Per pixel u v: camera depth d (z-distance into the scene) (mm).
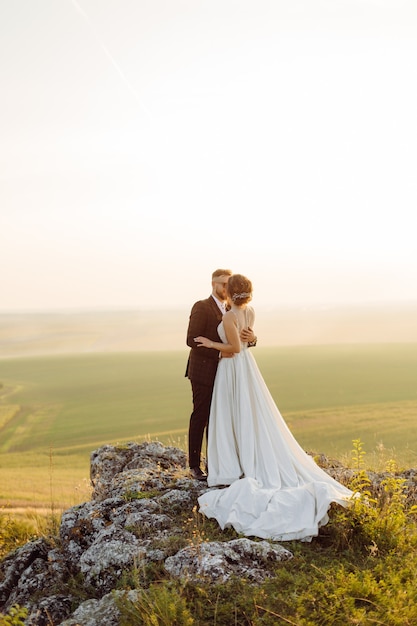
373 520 5992
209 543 5539
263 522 6039
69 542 6531
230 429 7258
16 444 64375
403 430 48375
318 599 4699
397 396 69188
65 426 71312
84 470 47562
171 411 74938
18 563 6605
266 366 104188
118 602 4711
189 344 7367
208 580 5027
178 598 4629
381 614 4461
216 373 7438
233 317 7117
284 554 5551
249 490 6414
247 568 5266
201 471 7664
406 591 4707
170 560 5398
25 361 144000
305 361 109375
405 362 102812
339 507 6348
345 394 72875
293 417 57219
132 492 7188
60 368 128625
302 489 6422
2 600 6281
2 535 9898
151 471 8039
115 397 89062
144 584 5246
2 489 35438
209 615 4613
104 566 5688
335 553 5758
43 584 6094
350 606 4547
